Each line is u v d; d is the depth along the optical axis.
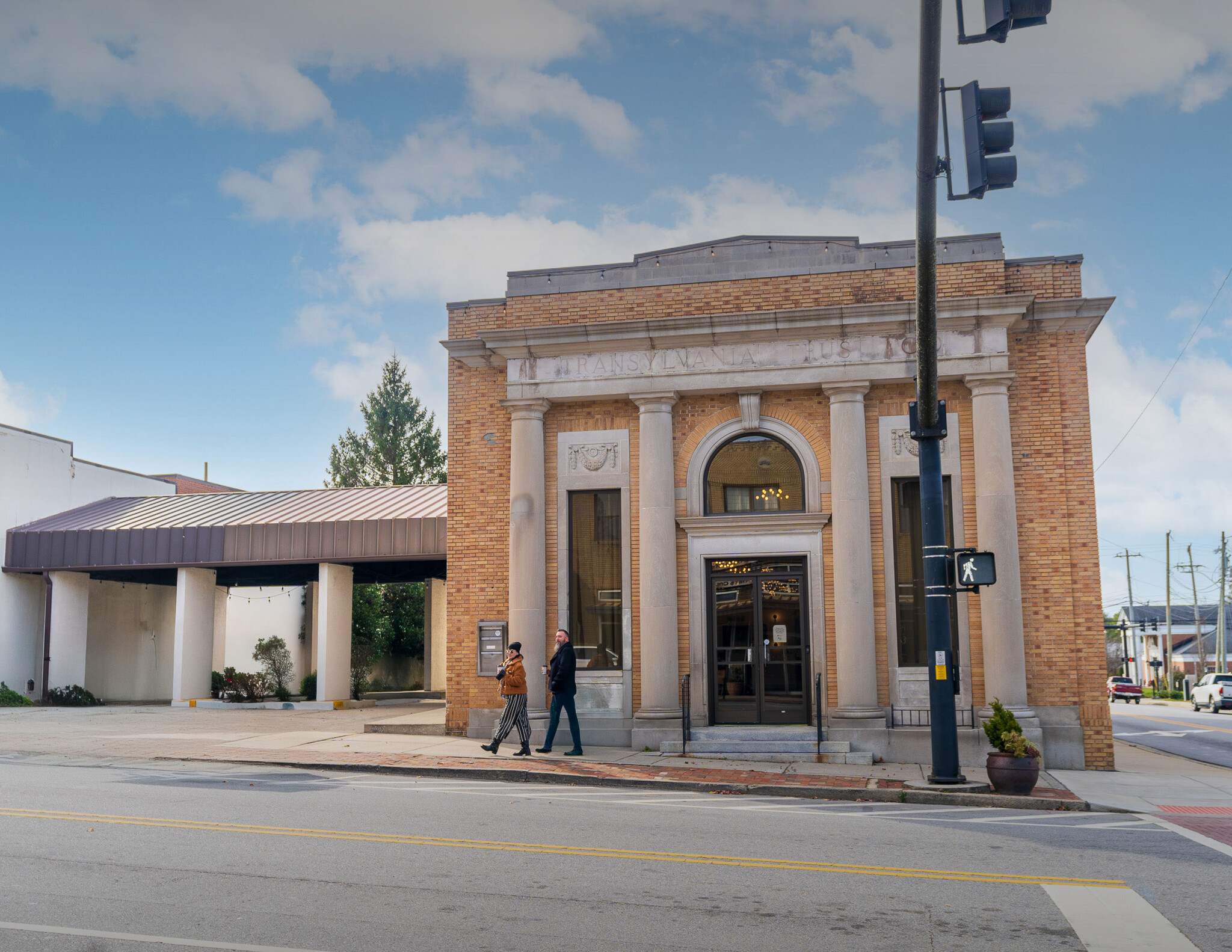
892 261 18.03
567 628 18.58
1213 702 47.84
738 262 18.62
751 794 13.40
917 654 17.44
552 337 18.56
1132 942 6.31
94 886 7.11
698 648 18.03
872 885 7.75
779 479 18.39
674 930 6.38
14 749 15.88
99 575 31.98
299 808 10.69
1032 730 16.45
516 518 18.58
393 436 55.88
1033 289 17.67
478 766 14.77
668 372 18.36
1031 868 8.52
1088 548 17.05
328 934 6.12
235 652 34.91
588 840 9.30
